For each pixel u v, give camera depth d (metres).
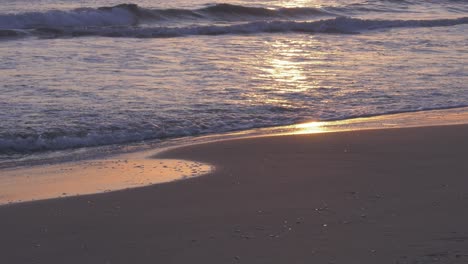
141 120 14.05
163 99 16.08
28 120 13.73
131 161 11.23
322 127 14.04
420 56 23.62
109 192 9.18
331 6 45.31
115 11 35.44
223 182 9.65
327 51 25.27
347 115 15.16
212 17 38.72
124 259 6.81
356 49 25.84
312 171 10.22
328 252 6.81
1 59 21.53
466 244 6.92
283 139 12.46
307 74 19.91
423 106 16.05
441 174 9.86
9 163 11.20
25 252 7.03
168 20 36.81
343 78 19.28
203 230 7.56
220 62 21.86
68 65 20.56
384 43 27.70
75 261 6.79
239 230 7.53
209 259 6.72
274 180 9.72
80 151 12.09
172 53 23.75
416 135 12.71
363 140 12.30
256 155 11.33
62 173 10.45
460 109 15.83
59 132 12.91
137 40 27.73
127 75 19.05
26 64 20.59
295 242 7.10
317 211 8.14
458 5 48.44
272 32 32.59
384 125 14.02
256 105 15.79
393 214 7.94
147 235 7.45
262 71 20.27
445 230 7.35
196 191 9.18
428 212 8.00
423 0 49.84
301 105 15.94
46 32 29.08
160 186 9.45
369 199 8.60
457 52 24.62
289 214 8.05
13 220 8.01
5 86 17.08
